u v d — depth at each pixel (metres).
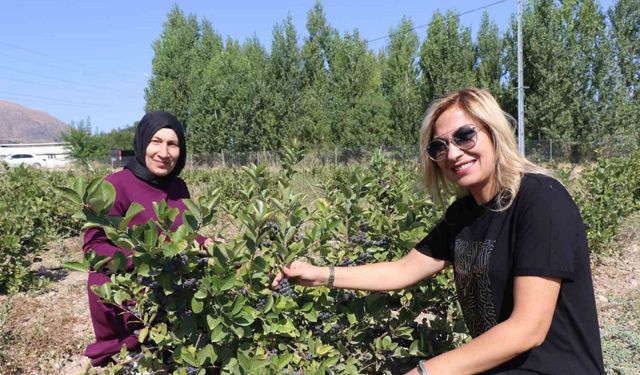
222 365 2.23
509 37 26.94
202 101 30.92
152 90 35.19
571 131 24.98
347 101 30.69
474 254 2.02
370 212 3.23
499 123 1.92
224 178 12.02
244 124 29.94
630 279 5.90
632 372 3.60
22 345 4.12
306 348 2.43
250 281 2.15
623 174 8.18
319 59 30.59
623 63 25.97
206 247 2.23
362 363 2.68
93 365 2.49
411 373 1.86
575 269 1.79
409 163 7.60
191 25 35.56
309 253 2.79
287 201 2.43
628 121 24.95
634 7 25.75
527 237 1.78
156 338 2.14
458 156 1.95
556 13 25.67
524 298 1.75
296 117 29.62
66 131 54.97
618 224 6.62
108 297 2.14
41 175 11.15
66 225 8.05
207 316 2.04
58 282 6.28
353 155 26.66
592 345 1.82
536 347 1.84
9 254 5.67
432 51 28.25
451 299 3.04
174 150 2.68
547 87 25.52
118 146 56.62
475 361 1.78
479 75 27.91
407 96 29.11
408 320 2.75
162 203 1.99
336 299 2.61
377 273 2.35
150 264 1.98
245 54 32.72
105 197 1.83
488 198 1.98
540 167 1.96
